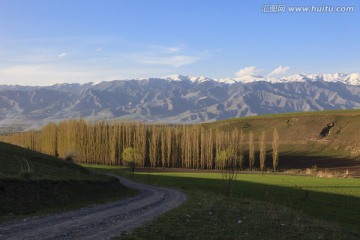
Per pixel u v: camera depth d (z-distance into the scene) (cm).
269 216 3644
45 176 4872
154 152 18438
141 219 3164
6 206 3353
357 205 7119
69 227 2667
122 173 14138
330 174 14200
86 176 6300
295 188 9156
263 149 17612
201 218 3244
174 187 8944
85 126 19862
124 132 19212
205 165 18425
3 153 6375
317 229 3178
